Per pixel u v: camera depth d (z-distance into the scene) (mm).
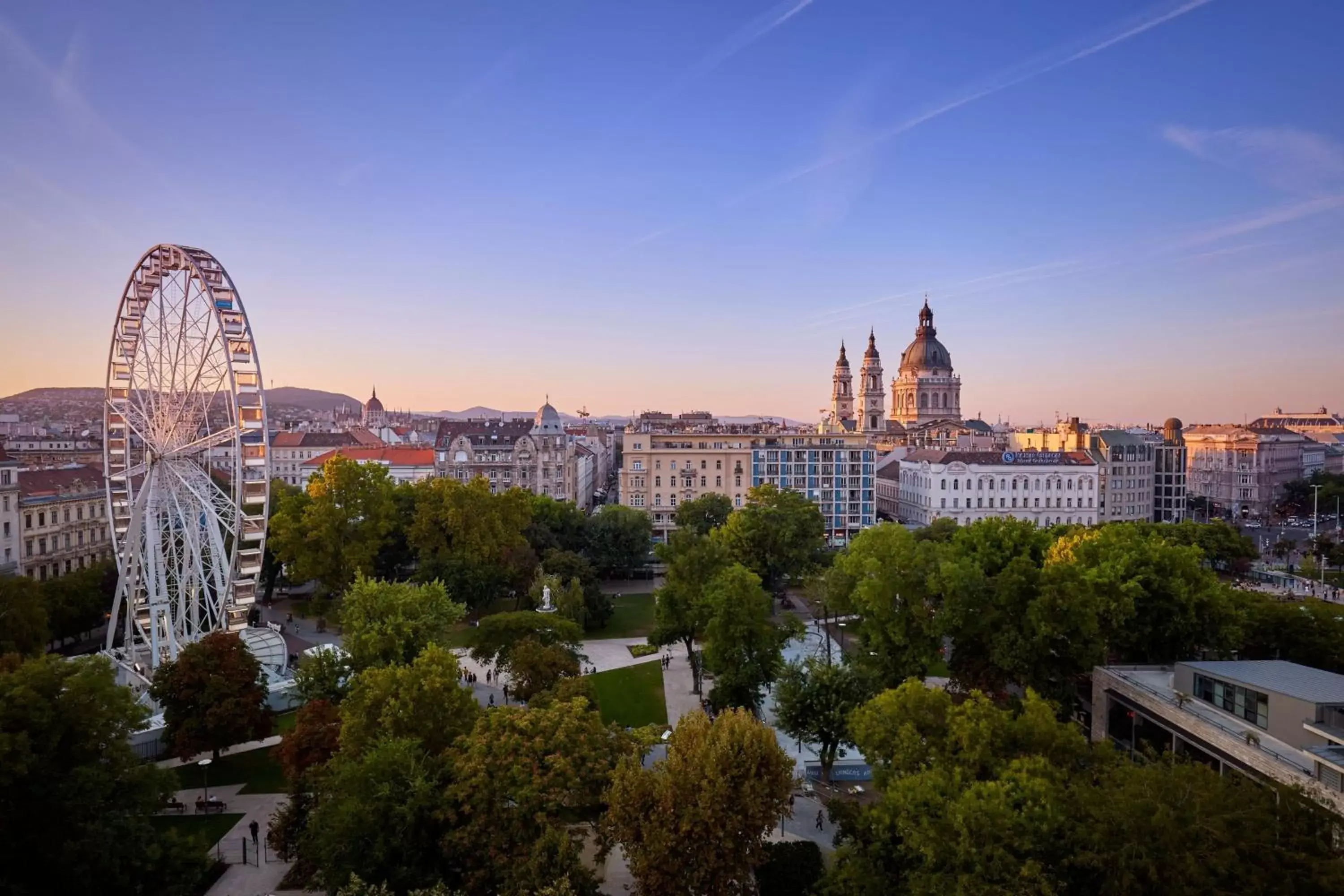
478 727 60469
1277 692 63438
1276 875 44000
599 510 197500
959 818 48125
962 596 89375
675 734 59844
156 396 95688
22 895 53531
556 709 62250
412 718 64500
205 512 97375
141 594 106500
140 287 96250
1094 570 90188
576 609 126750
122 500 100312
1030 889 45031
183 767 83875
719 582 101375
